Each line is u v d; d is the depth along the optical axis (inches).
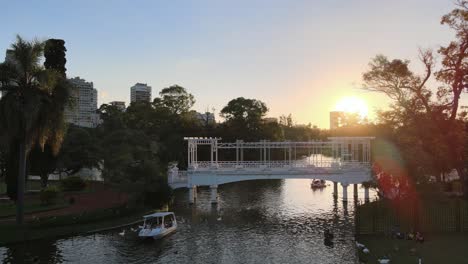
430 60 2204.7
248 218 2504.9
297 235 2068.2
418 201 1994.3
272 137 5969.5
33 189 3154.5
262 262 1643.7
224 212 2699.3
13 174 2442.2
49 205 2513.5
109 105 5354.3
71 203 2600.9
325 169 3043.8
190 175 3006.9
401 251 1609.3
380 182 2123.5
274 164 3112.7
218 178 3002.0
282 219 2468.0
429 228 1871.3
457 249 1606.8
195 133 5280.5
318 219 2456.9
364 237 1825.8
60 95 2022.6
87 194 2967.5
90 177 3892.7
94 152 3324.3
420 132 2110.0
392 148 2175.2
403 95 2310.5
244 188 4060.0
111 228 2207.2
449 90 2102.6
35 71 1974.7
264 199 3275.1
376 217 1946.4
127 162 2869.1
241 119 5757.9
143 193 2559.1
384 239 1786.4
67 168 3393.2
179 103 5610.2
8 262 1659.7
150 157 3324.3
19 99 1932.8
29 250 1815.9
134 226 2269.9
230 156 5477.4
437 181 2346.2
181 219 2480.3
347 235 2037.4
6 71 1932.8
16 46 1957.4
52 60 3358.8
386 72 2272.4
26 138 1996.8
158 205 2596.0
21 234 1943.9
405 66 2219.5
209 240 1999.3
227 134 5467.5
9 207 2443.4
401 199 1998.0
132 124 5315.0
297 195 3508.9
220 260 1685.5
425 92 2187.5
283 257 1702.8
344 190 3056.1
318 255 1710.1
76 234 2085.4
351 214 2598.4
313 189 3909.9
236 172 2989.7
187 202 3117.6
